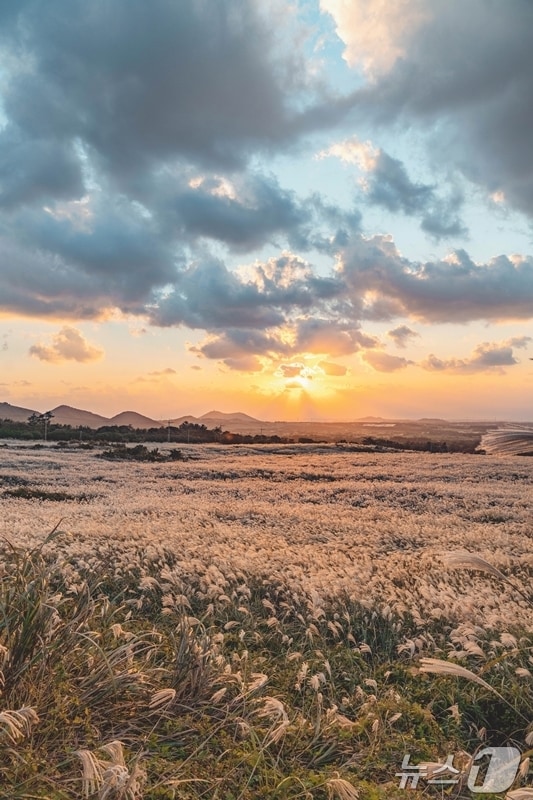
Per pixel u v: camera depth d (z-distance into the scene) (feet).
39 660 14.37
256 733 15.06
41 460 140.26
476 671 20.15
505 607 24.93
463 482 112.47
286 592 27.99
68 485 98.84
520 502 81.71
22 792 10.78
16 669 13.76
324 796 12.78
